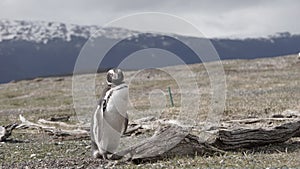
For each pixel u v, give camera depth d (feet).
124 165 48.01
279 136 54.85
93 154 52.44
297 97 127.65
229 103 117.19
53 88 270.05
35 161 51.34
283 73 256.11
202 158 48.52
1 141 70.95
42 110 144.15
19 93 253.44
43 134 78.13
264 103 113.50
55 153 57.11
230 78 238.48
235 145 53.47
